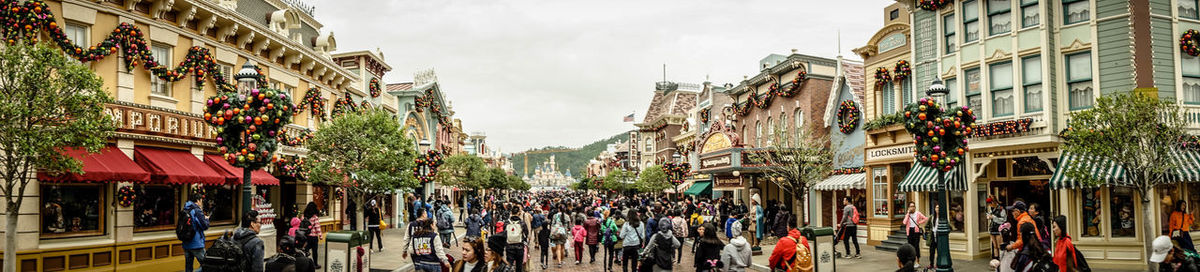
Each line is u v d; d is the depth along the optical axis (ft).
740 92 131.44
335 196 88.17
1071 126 50.39
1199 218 59.16
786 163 85.66
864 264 61.93
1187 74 57.31
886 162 76.28
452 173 179.83
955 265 61.26
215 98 44.57
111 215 53.57
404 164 76.74
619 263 64.23
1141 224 56.59
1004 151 62.39
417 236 40.27
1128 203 57.62
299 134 78.33
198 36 61.57
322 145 74.38
